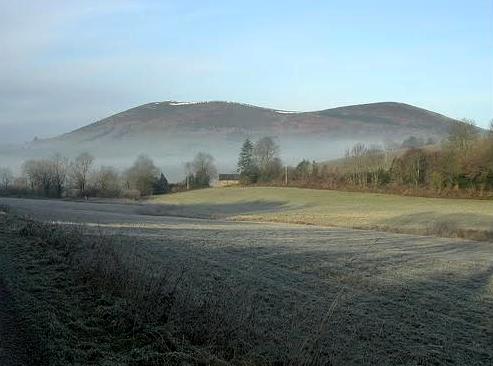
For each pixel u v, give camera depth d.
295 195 89.94
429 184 81.25
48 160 119.25
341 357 10.98
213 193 102.12
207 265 20.36
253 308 11.36
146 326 9.54
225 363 8.52
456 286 20.89
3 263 14.59
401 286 20.06
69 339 8.88
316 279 19.94
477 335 14.48
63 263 14.36
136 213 68.94
